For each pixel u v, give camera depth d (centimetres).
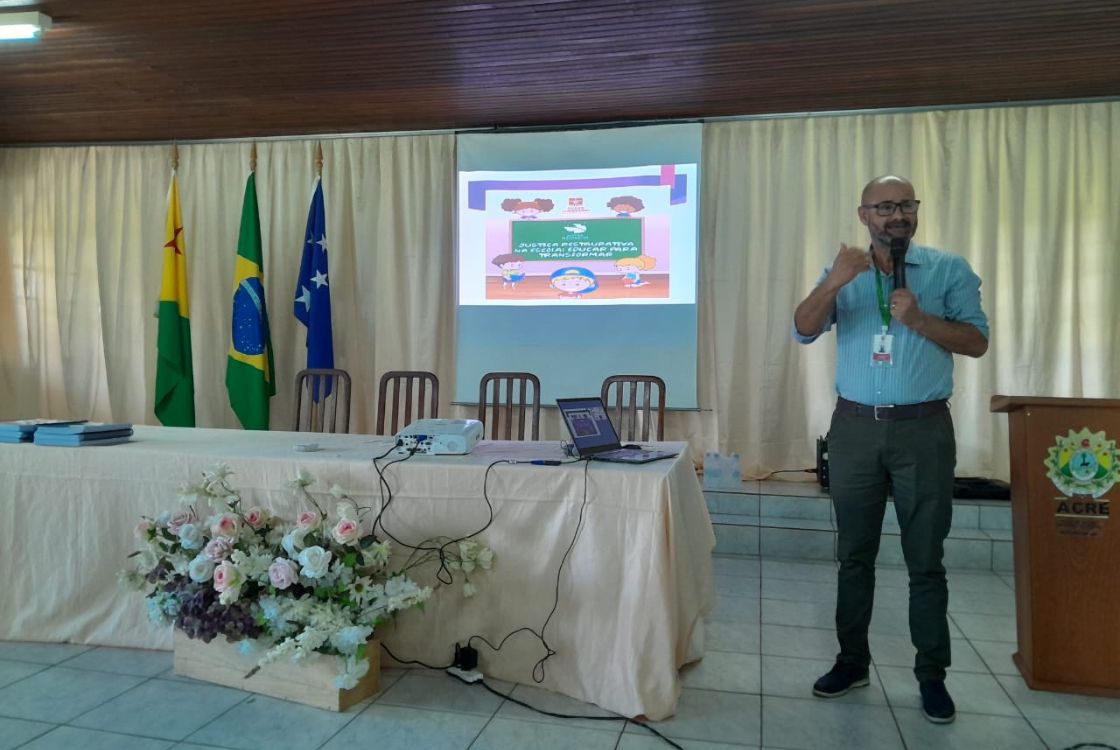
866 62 352
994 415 401
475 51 343
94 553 242
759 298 429
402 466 219
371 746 184
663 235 433
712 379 439
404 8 300
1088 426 216
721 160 433
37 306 507
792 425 427
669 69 362
